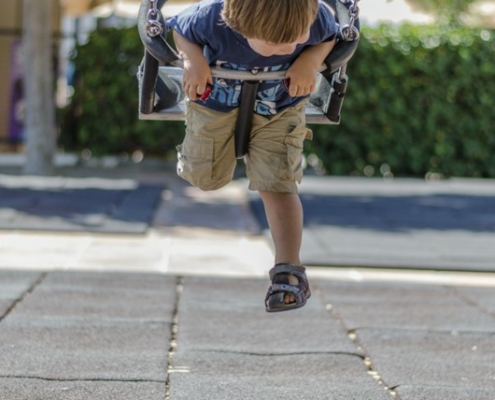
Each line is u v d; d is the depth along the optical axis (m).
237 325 10.51
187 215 19.52
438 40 28.19
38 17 24.94
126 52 27.80
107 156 28.36
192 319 10.73
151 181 25.56
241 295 12.07
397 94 28.03
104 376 8.50
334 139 28.00
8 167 27.39
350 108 27.89
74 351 9.30
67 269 13.56
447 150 28.42
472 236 17.59
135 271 13.65
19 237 16.19
